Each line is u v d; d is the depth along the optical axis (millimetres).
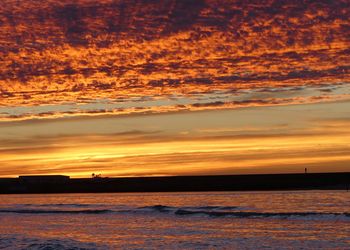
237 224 60094
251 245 45031
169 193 160125
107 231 56281
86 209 87312
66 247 43969
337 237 48094
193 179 178500
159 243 46906
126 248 44312
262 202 92562
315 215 64688
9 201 126188
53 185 191500
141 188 182125
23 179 194000
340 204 81562
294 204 84312
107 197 140000
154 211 78812
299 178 155500
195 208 81000
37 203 112625
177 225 60562
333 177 150125
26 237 52000
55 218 73062
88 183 189750
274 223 59781
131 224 62781
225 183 173500
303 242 45938
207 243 46469
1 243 47156
